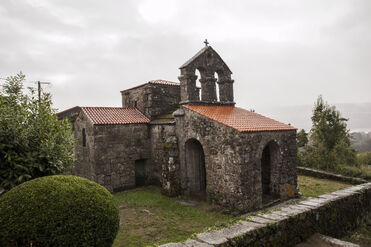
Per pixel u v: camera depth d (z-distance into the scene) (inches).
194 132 558.9
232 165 471.5
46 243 195.5
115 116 687.7
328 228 314.2
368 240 323.3
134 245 338.6
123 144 655.1
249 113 620.4
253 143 480.1
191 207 498.9
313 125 987.3
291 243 263.7
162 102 749.9
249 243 224.5
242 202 453.7
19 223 194.7
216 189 506.6
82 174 688.4
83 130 682.2
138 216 450.0
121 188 642.8
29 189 215.0
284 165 551.5
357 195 381.1
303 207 305.6
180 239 355.6
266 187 598.9
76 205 214.4
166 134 647.8
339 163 911.7
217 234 226.4
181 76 617.9
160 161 671.1
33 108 358.3
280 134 545.6
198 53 645.3
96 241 215.6
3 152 300.2
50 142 334.6
